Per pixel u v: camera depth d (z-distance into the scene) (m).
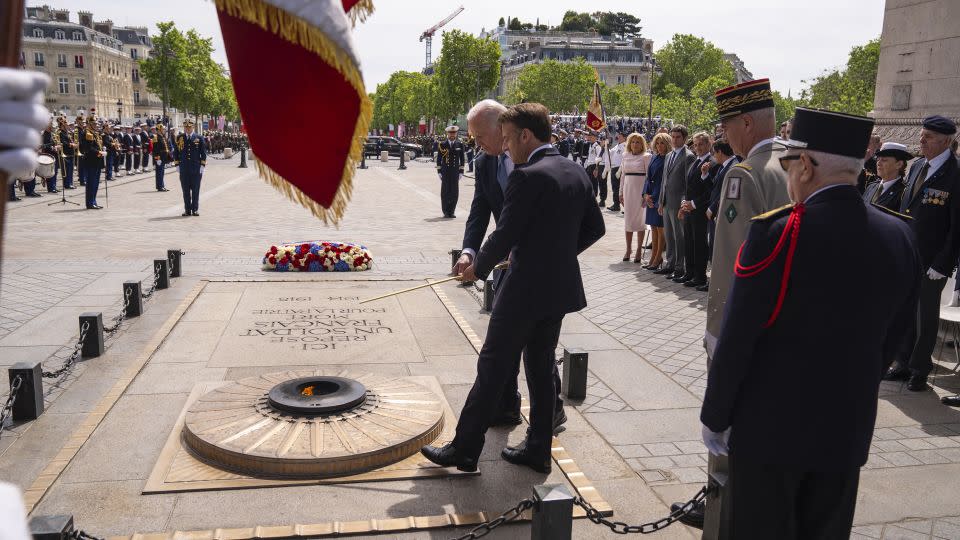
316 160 2.01
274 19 1.62
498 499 3.86
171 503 3.70
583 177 4.02
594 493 3.97
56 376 5.31
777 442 2.35
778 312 2.32
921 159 5.90
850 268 2.27
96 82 111.19
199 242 12.18
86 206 16.62
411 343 6.46
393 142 51.88
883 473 4.38
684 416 5.21
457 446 4.02
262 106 2.03
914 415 5.32
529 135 3.99
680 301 8.85
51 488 3.84
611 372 6.14
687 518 3.74
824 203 2.34
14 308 7.61
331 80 1.96
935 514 3.91
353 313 7.45
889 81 9.07
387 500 3.80
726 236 3.21
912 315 2.60
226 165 36.91
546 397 4.11
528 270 3.82
